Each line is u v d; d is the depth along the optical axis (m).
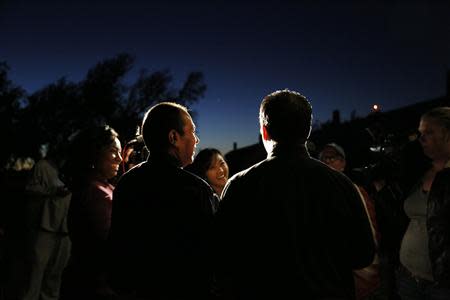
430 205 2.80
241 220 2.07
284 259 1.96
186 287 2.13
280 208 1.99
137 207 2.21
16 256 4.91
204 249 2.12
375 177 3.66
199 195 2.18
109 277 2.27
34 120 20.31
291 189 2.00
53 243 4.87
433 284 2.86
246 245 2.05
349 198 2.00
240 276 2.06
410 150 3.38
